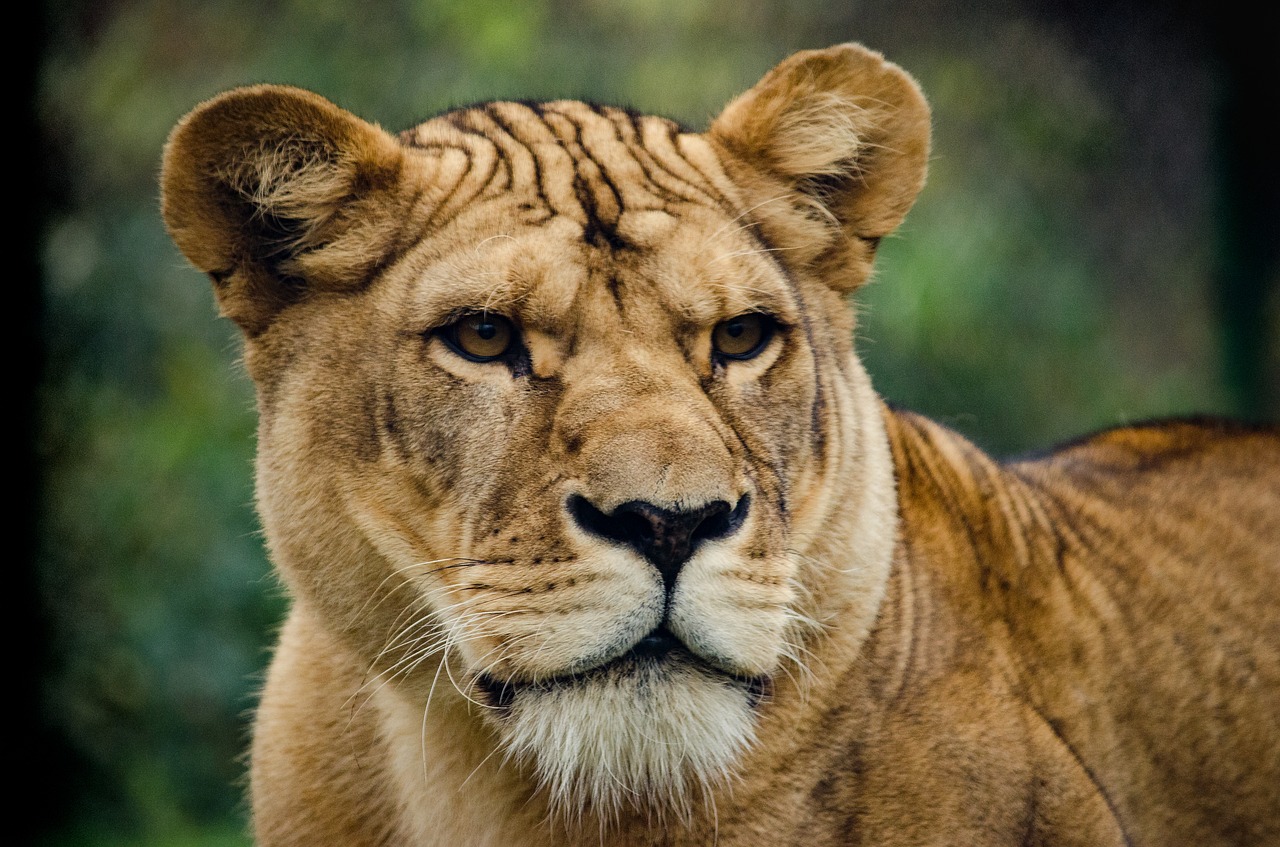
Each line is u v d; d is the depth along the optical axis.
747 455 6.17
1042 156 20.64
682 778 6.28
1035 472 8.83
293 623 7.34
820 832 6.57
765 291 6.40
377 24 19.00
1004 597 7.56
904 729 6.72
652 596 5.70
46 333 15.25
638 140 6.87
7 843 14.19
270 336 6.63
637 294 6.18
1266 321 19.89
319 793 7.02
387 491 6.30
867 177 7.20
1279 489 9.17
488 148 6.68
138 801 14.59
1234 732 8.20
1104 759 7.66
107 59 18.69
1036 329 18.94
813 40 20.80
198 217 6.51
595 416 5.89
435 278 6.24
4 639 14.45
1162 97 20.72
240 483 16.09
